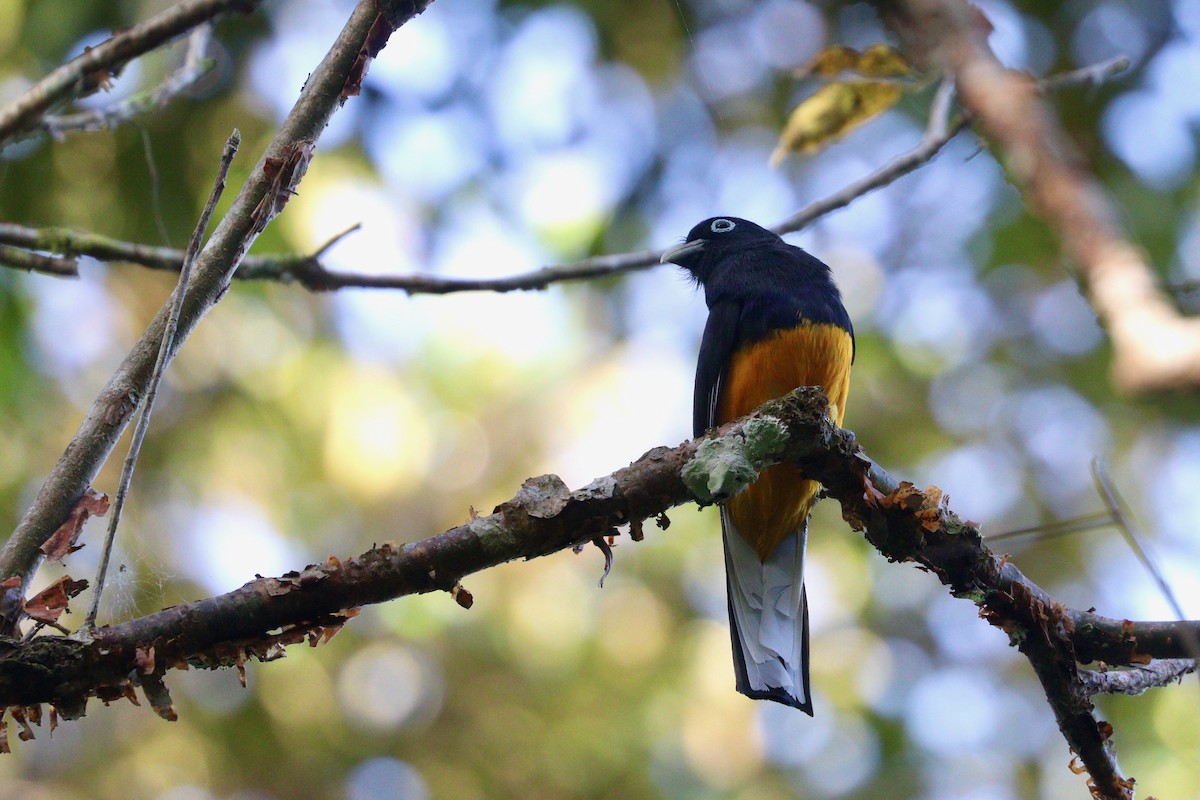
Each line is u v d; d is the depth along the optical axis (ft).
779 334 23.70
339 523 43.91
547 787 40.81
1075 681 16.39
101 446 14.60
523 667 42.24
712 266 27.66
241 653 13.93
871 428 46.01
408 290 23.77
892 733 42.73
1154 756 37.73
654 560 44.11
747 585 22.67
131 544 39.75
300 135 15.44
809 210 25.30
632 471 15.14
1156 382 5.73
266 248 40.47
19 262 21.15
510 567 43.47
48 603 13.66
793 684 21.50
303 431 43.55
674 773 41.01
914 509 15.89
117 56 19.39
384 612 41.60
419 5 15.78
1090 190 7.65
